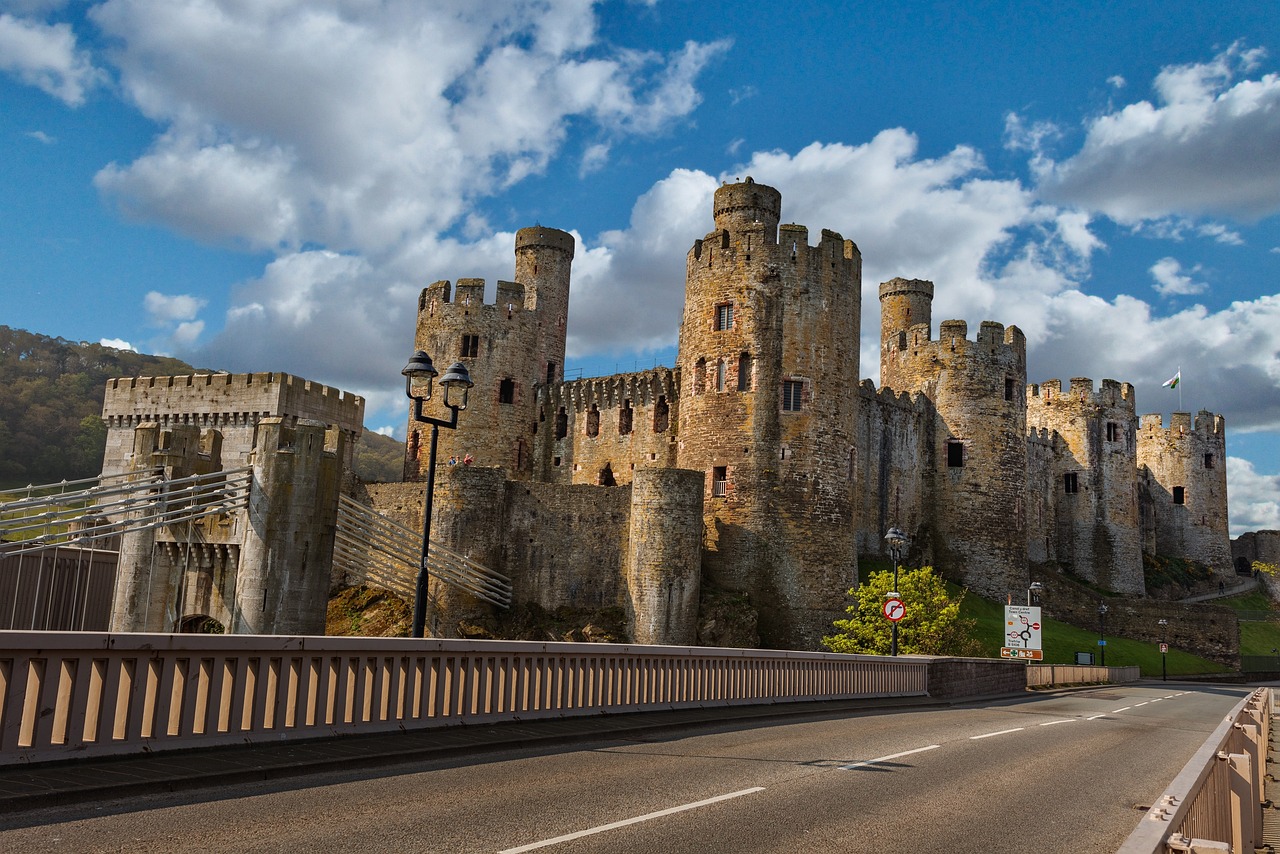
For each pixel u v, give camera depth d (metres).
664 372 64.69
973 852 10.82
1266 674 79.38
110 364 169.75
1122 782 16.70
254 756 13.46
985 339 72.06
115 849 9.22
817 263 54.47
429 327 72.06
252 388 58.59
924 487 71.62
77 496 38.69
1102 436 89.19
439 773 13.91
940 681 34.62
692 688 23.08
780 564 51.16
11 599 44.78
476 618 50.53
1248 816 11.38
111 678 12.62
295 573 37.62
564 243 77.00
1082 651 65.31
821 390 53.38
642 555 49.31
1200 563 105.12
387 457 194.62
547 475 71.25
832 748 18.44
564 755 16.19
